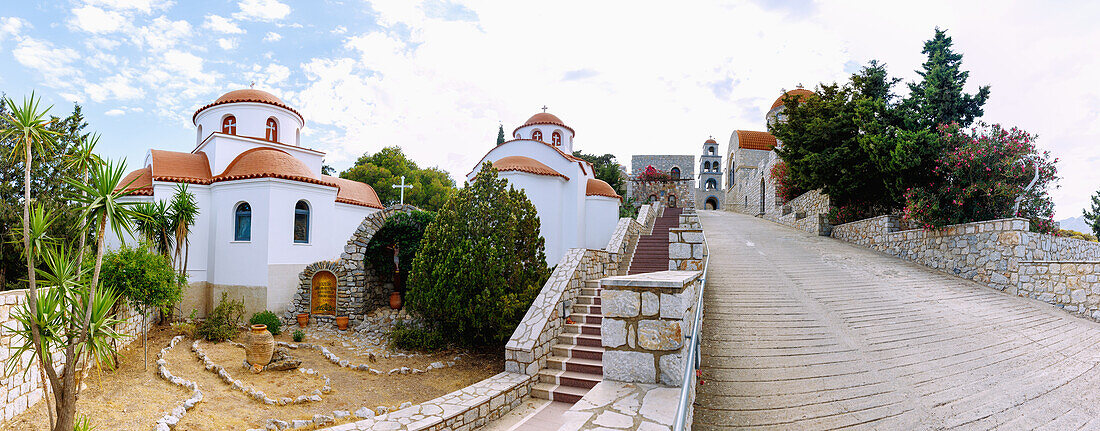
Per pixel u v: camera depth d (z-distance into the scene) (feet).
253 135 67.92
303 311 54.54
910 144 51.98
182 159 59.26
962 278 45.14
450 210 41.98
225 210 54.49
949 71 57.41
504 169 66.64
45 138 20.20
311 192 57.06
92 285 19.83
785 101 86.74
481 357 40.52
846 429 17.93
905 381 22.21
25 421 23.95
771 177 101.71
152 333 44.32
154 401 27.96
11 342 24.11
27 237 18.95
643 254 59.36
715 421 18.56
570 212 72.69
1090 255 52.54
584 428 11.08
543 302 36.04
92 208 19.83
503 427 25.93
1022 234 40.52
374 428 23.34
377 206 72.69
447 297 39.96
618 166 168.86
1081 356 26.61
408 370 36.52
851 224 65.05
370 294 58.70
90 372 30.89
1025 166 45.39
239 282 52.80
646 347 14.66
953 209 47.85
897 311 33.30
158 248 47.03
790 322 29.94
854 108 64.44
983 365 24.49
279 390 31.91
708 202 188.03
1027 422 18.61
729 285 39.06
